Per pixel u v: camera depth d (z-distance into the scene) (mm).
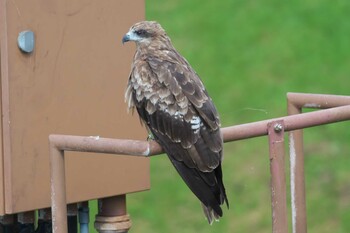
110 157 11305
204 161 9789
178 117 9945
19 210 10555
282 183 9617
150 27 10711
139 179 11594
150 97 10164
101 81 11141
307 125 9859
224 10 24688
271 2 24797
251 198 19172
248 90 21953
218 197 9836
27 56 10516
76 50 10914
